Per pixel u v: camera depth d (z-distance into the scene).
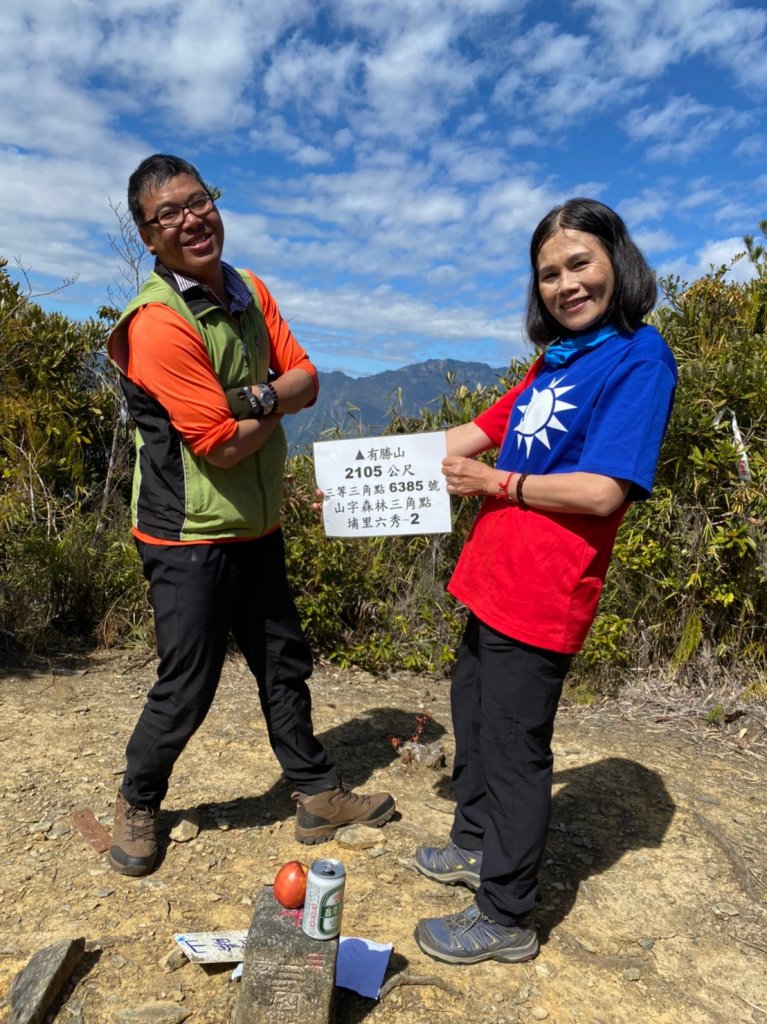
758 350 4.68
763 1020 2.13
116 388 5.92
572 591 2.09
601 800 3.22
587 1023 2.06
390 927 2.37
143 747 2.48
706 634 4.42
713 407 4.33
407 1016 2.04
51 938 2.22
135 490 2.55
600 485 1.97
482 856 2.39
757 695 4.16
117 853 2.52
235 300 2.48
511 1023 2.04
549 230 2.11
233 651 4.57
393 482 2.64
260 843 2.75
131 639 4.59
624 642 4.45
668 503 4.28
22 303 5.73
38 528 4.96
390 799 2.94
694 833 3.01
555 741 3.77
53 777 3.07
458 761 2.55
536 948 2.28
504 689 2.16
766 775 3.52
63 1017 1.95
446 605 4.72
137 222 2.34
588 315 2.10
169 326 2.27
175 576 2.42
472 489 2.20
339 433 4.96
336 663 4.59
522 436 2.20
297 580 4.65
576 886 2.65
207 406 2.30
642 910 2.55
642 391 1.99
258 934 1.93
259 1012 1.89
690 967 2.30
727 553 4.30
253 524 2.50
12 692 3.83
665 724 4.00
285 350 2.71
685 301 5.20
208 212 2.33
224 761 3.31
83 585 4.70
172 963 2.13
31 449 5.41
